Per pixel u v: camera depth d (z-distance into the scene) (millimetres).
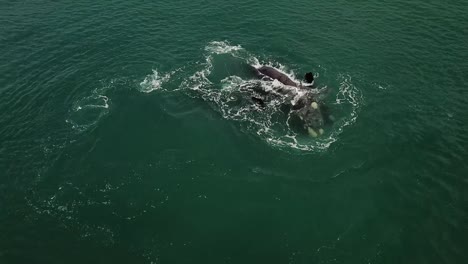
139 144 32594
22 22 47500
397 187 29125
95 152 32062
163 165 30922
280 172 30234
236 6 49844
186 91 37812
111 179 30094
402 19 47125
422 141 32562
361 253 25281
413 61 40969
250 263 24953
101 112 35562
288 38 44469
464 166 30531
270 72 38969
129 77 39500
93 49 43281
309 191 28891
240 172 30281
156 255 25500
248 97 37125
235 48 43250
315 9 49125
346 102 36219
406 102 36281
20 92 37906
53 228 27141
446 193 28688
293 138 33000
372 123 34156
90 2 51344
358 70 40031
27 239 26484
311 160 31109
